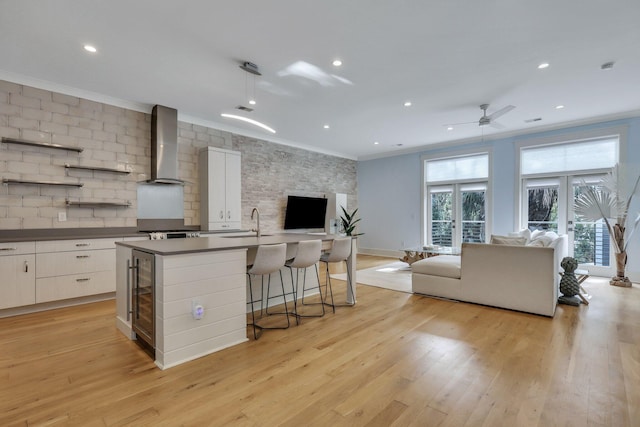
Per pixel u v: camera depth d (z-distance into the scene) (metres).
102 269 3.89
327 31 2.75
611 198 4.81
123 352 2.51
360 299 4.08
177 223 5.04
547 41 2.91
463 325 3.10
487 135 6.37
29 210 3.77
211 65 3.38
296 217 6.90
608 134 5.16
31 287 3.41
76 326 3.08
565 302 3.79
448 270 4.01
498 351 2.50
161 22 2.62
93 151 4.21
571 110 4.86
